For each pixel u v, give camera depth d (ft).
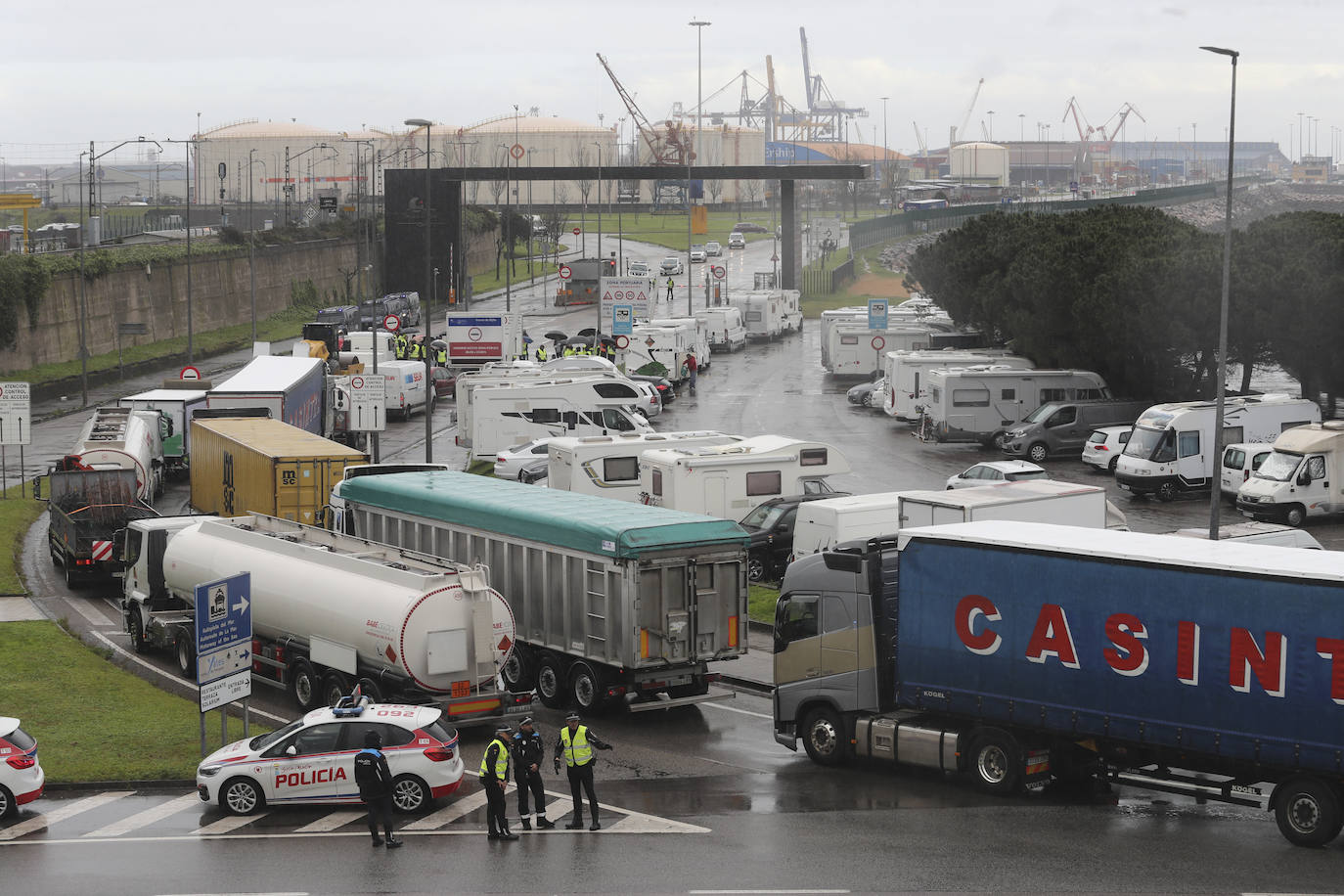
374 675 200.03
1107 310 464.24
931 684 175.32
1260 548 162.40
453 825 164.76
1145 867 141.79
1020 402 457.68
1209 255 440.04
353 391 392.47
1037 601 165.17
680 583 202.08
